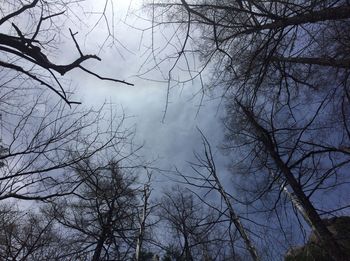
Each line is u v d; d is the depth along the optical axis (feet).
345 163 19.22
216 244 27.50
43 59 9.43
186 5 13.00
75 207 30.42
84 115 14.34
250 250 23.65
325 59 21.93
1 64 9.52
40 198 11.92
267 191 22.52
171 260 35.91
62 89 10.19
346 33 20.48
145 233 36.32
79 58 9.62
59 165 12.64
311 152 20.52
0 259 16.90
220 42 18.03
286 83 21.03
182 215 31.94
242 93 20.51
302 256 21.88
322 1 15.84
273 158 22.25
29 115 13.46
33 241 19.22
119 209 32.94
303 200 21.02
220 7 16.15
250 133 25.25
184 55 12.73
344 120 20.07
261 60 19.81
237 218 24.84
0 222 17.84
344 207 20.06
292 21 16.97
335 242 20.49
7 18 9.43
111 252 32.71
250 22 18.84
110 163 15.47
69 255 22.99
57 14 10.06
